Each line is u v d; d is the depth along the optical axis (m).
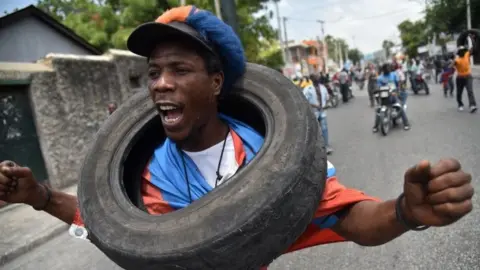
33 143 7.41
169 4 15.59
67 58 8.08
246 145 1.47
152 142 1.75
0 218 6.16
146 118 1.65
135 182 1.60
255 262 1.13
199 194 1.42
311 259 3.45
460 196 0.92
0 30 9.78
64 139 7.95
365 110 14.51
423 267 3.06
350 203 1.34
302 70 32.88
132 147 1.60
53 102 7.73
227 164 1.43
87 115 8.54
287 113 1.31
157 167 1.52
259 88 1.46
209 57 1.31
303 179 1.15
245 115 1.63
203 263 1.10
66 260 4.46
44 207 1.64
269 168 1.15
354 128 10.55
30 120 7.38
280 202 1.10
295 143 1.19
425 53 56.38
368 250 3.45
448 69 14.73
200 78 1.29
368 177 5.64
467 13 28.66
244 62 1.51
